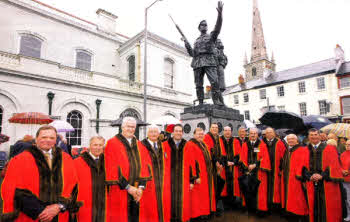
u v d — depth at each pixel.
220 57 7.03
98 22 15.77
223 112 5.66
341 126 5.36
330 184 3.42
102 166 2.81
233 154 4.75
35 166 2.05
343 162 4.09
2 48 10.89
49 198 2.04
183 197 3.52
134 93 12.93
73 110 10.73
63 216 2.19
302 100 23.41
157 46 15.13
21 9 11.64
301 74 24.77
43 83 9.72
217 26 5.48
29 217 1.95
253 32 59.56
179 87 16.72
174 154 3.71
